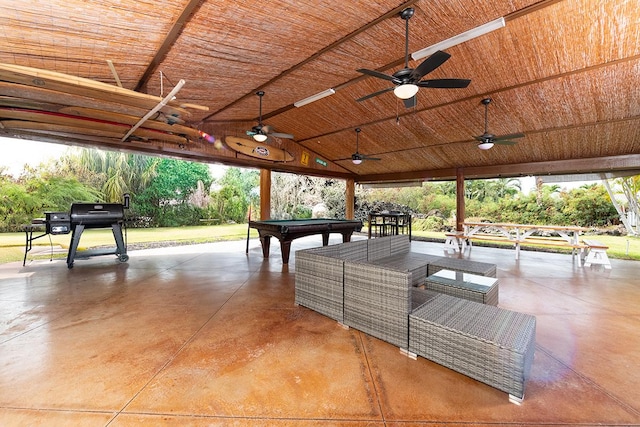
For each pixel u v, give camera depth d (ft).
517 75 12.91
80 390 5.57
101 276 14.60
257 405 5.21
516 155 22.13
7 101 11.84
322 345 7.46
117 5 7.41
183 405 5.19
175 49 10.22
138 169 38.55
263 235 19.19
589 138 17.90
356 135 23.43
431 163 26.73
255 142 24.12
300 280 10.28
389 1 8.49
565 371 6.32
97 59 10.36
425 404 5.26
